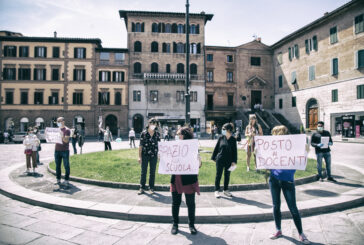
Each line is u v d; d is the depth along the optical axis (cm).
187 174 363
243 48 3638
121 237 350
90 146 1948
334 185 626
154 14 3416
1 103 3234
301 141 355
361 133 2267
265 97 3659
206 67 3544
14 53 3253
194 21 3506
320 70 2769
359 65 2309
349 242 333
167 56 3431
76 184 639
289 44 3294
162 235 358
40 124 3256
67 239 341
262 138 382
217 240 341
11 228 380
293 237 351
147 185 593
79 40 3253
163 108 3384
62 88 3269
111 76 3322
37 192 550
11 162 1059
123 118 3322
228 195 531
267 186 596
